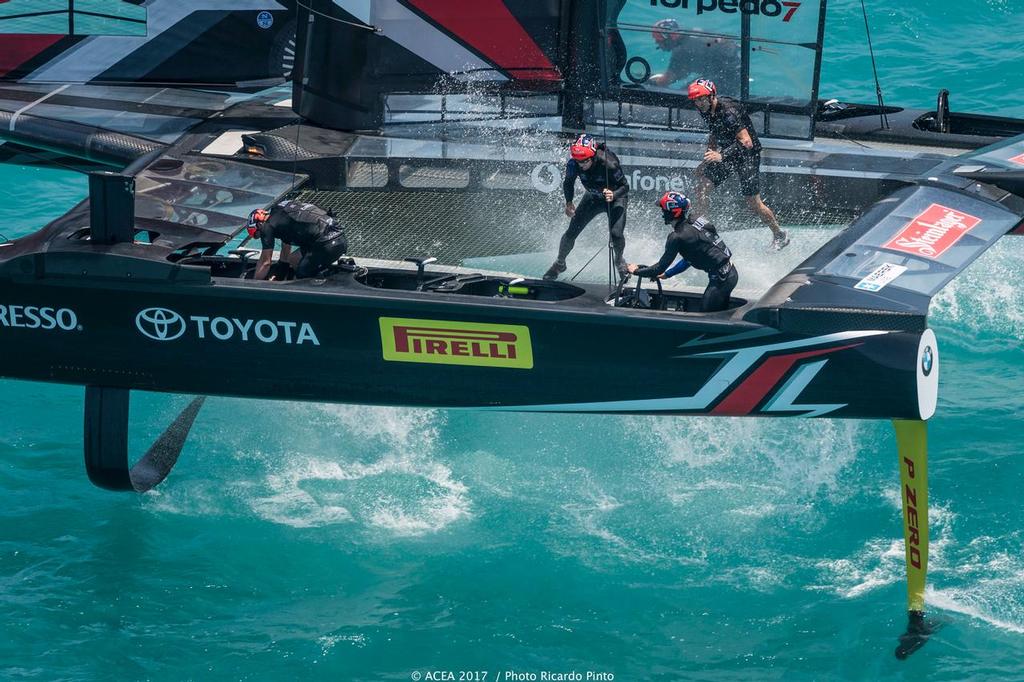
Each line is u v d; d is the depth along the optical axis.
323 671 27.00
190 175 35.69
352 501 33.81
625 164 38.12
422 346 28.17
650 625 28.64
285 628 28.44
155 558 30.94
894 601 29.11
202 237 31.08
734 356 27.11
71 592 29.45
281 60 42.47
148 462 34.81
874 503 33.38
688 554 31.31
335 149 37.84
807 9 37.97
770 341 26.92
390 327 28.11
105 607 28.95
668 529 32.41
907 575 28.39
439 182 37.91
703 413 27.83
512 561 30.98
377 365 28.52
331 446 36.78
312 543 31.73
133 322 29.02
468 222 38.56
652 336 27.22
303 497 34.00
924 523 27.80
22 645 27.52
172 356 29.25
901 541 31.59
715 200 38.00
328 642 27.91
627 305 29.22
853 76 62.41
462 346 28.03
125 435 30.11
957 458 34.53
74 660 27.12
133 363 29.45
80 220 30.94
